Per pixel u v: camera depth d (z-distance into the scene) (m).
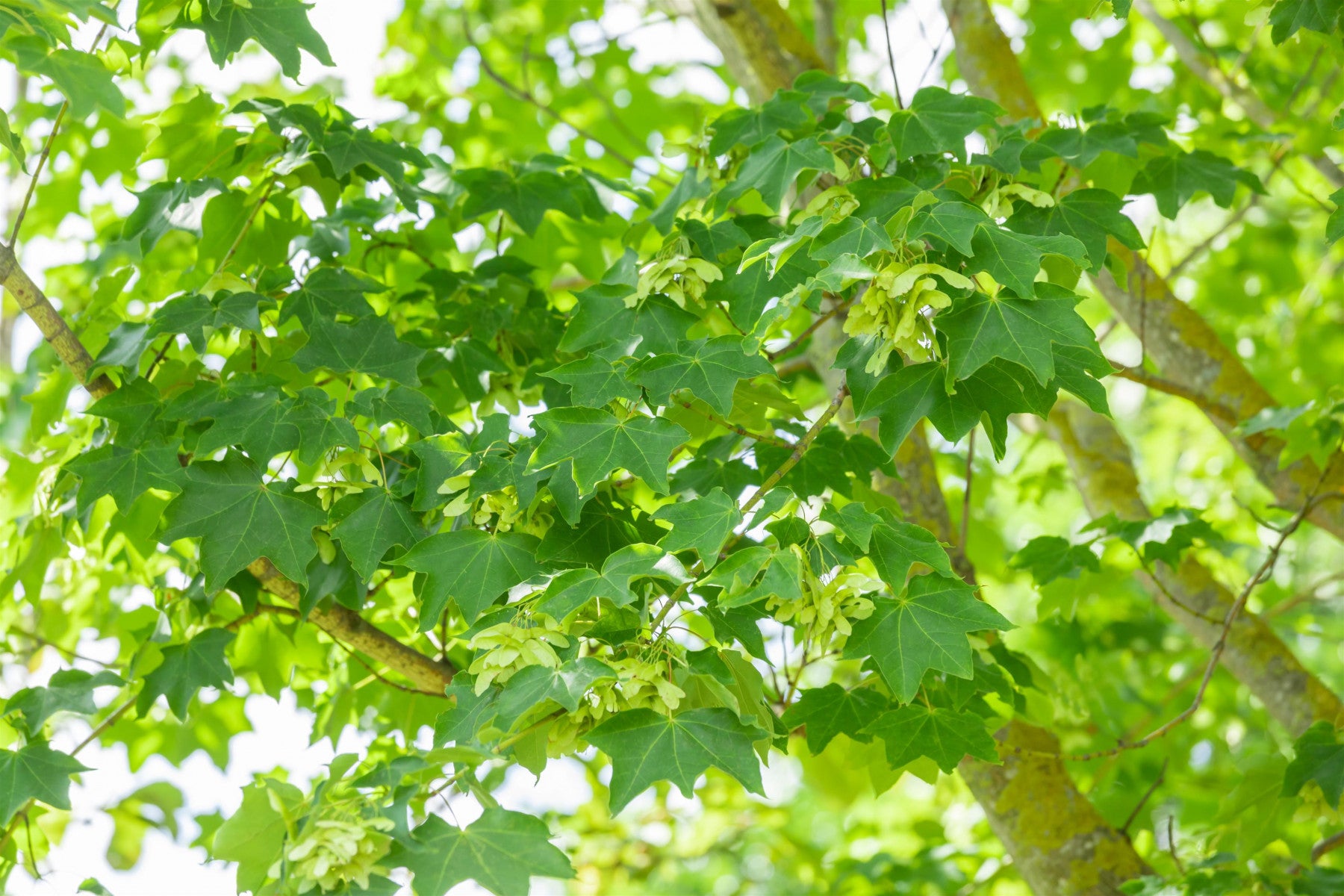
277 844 1.95
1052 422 4.95
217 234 3.26
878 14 6.09
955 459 5.91
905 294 2.09
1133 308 4.46
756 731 1.99
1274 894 3.12
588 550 2.39
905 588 2.19
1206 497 7.14
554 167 3.78
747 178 2.79
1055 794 3.64
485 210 3.55
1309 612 6.32
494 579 2.30
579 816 6.20
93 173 4.70
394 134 4.89
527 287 3.55
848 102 3.30
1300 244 7.25
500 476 2.35
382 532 2.46
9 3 2.25
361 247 3.76
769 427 2.84
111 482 2.53
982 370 2.20
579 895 6.16
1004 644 3.12
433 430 2.67
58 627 4.17
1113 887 3.47
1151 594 4.51
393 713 3.67
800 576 1.98
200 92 3.03
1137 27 6.01
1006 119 4.34
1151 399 7.92
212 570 2.44
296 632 3.52
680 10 4.49
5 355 6.19
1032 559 3.63
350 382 3.03
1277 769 3.13
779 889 8.15
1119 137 2.93
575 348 2.57
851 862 5.17
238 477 2.52
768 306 2.53
